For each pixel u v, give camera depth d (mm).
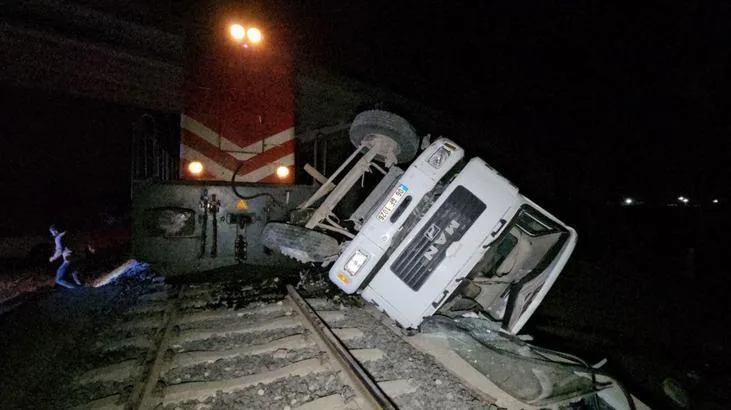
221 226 7102
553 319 8352
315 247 5359
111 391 3482
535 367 4234
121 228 23859
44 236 18812
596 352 6734
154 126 7340
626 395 3939
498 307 6027
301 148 11258
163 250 6828
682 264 12969
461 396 3541
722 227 14266
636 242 17062
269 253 7434
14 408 3230
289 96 8227
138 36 7809
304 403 3281
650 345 7066
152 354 3877
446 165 4699
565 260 5086
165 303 5723
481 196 4625
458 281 4586
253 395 3363
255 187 7285
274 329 4805
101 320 5066
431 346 4652
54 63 9094
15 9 6965
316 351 4199
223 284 6773
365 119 5504
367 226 4617
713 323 8086
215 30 7465
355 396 3332
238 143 7586
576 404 3926
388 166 5930
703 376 5961
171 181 6836
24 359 4039
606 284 11016
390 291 4625
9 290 9219
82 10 7141
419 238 4594
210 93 7422
